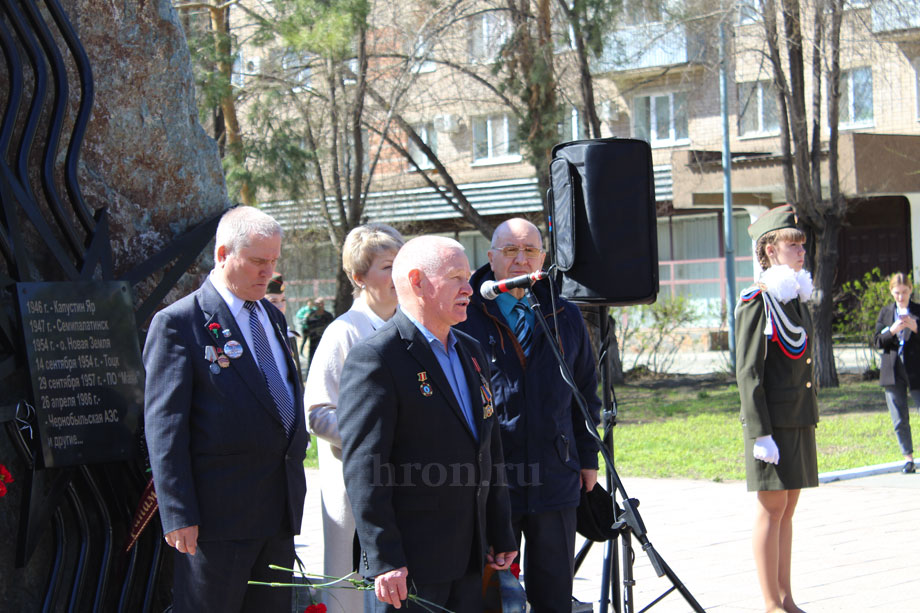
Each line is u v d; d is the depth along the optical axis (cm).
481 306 445
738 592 584
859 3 1611
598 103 1758
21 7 459
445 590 358
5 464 430
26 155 446
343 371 362
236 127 1478
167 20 526
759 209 2205
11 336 418
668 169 2652
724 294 2692
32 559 438
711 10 1574
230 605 379
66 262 447
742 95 2536
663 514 806
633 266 446
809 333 530
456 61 1759
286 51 1518
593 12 1472
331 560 438
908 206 2550
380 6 1631
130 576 451
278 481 392
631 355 2208
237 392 384
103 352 441
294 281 1941
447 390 361
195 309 391
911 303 976
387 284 445
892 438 1145
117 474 456
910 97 2217
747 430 518
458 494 358
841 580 601
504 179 2697
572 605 446
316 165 1661
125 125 504
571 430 439
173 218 520
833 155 1661
